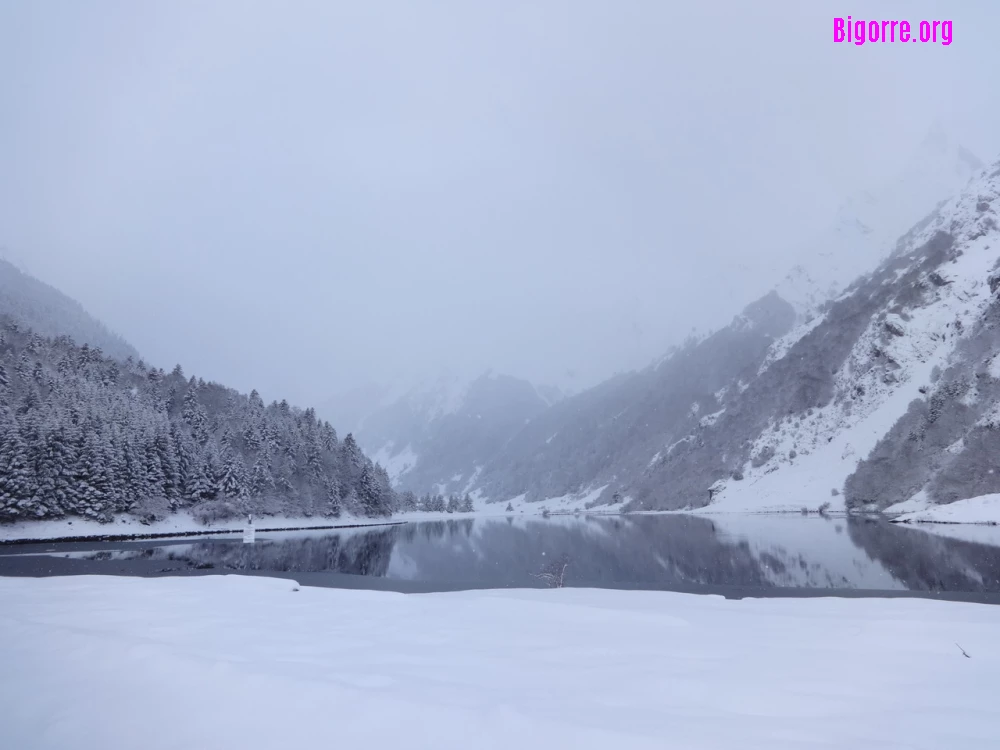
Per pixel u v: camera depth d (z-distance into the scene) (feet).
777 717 20.52
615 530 273.95
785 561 128.16
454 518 532.32
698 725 18.90
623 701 22.36
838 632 38.09
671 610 52.13
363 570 132.67
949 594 79.87
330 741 18.21
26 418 217.77
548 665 28.78
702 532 226.17
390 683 23.71
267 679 23.16
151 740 19.51
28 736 20.71
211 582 71.77
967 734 18.51
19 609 49.67
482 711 19.53
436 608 51.44
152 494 245.04
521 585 101.24
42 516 208.33
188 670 25.29
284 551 182.39
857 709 21.53
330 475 372.38
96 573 116.57
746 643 34.86
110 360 383.65
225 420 363.76
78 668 27.55
